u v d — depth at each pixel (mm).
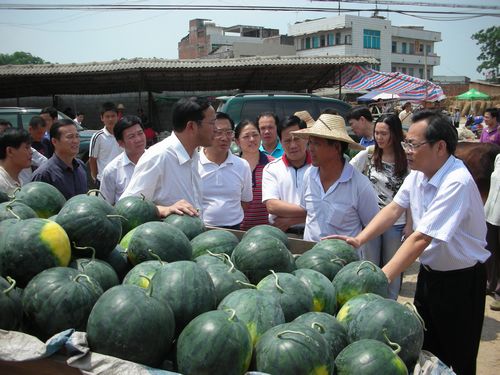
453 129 3568
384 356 2271
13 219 3066
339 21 72250
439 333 3934
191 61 18781
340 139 4121
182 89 21953
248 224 6020
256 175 6105
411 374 2520
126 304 2270
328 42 75125
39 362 2205
